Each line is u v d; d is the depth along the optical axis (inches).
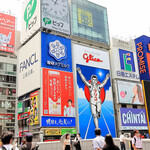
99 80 2311.8
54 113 1865.2
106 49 2534.5
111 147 282.8
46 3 2166.6
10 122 2514.8
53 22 2156.7
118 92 2411.4
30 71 2089.1
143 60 2984.7
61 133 1852.9
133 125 2409.0
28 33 2260.1
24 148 333.4
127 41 2755.9
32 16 2237.9
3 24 2662.4
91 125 2085.4
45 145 964.6
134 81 2645.2
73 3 2384.4
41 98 1846.7
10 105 2564.0
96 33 2481.5
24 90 2135.8
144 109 2586.1
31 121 1895.9
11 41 2672.2
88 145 1093.1
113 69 2522.1
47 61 2003.0
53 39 2113.7
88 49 2341.3
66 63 2122.3
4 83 2554.1
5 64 2610.7
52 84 1940.2
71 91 2039.9
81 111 2065.7
